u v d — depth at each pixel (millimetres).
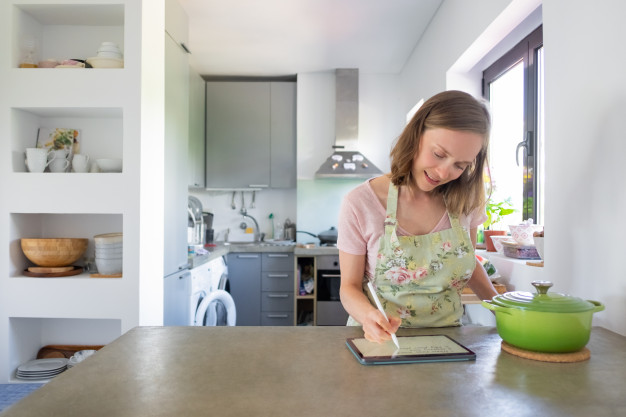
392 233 1272
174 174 2734
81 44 2283
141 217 2059
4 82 2055
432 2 3020
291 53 3936
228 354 1002
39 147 2232
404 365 931
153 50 2238
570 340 958
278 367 918
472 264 1311
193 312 3041
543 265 1607
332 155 4316
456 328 1248
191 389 806
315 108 4453
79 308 2037
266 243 4441
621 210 1146
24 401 759
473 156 1105
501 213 2391
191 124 3986
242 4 3006
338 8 3090
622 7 1135
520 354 984
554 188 1462
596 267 1251
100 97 2055
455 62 2746
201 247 3598
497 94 2852
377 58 4078
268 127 4496
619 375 874
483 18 2277
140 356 988
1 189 2045
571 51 1358
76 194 2049
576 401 754
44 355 2215
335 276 3926
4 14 2051
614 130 1169
